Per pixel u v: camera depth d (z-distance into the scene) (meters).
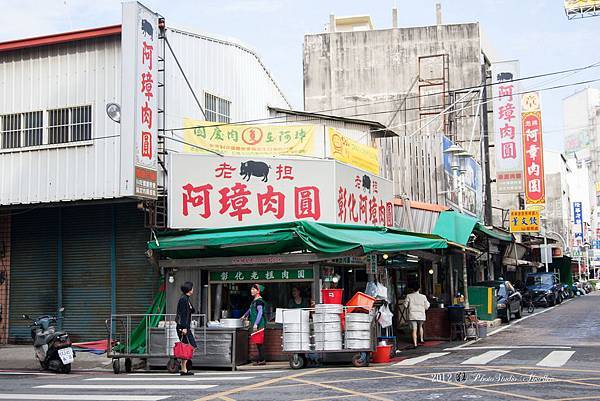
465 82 39.41
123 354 14.76
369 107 40.16
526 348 16.69
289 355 14.15
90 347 17.22
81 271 18.55
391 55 40.38
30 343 18.88
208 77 19.86
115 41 17.53
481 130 38.78
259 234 15.78
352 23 47.16
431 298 21.55
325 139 20.16
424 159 28.59
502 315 26.83
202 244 16.11
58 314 18.56
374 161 23.81
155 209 16.89
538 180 39.66
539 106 39.50
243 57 21.83
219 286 17.09
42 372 15.01
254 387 10.97
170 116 18.05
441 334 20.08
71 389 11.27
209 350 14.46
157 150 16.81
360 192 19.53
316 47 41.22
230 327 14.54
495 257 40.66
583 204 103.19
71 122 17.80
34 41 18.05
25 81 18.39
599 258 104.94
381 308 15.55
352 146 21.94
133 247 18.05
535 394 9.80
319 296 16.16
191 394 10.34
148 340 14.95
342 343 14.02
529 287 40.91
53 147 17.67
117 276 18.12
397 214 24.22
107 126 17.28
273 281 16.58
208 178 17.09
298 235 15.46
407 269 23.77
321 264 16.56
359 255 15.20
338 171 17.88
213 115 19.95
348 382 11.34
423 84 39.28
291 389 10.63
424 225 25.70
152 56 16.78
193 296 16.97
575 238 83.75
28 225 19.30
